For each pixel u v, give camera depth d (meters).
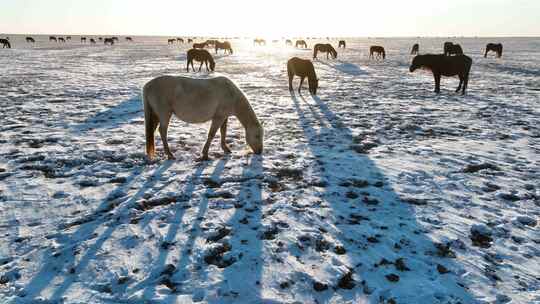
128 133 7.31
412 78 19.03
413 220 3.86
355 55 41.97
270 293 2.67
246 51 51.28
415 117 9.27
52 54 37.03
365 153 6.24
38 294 2.62
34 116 8.66
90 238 3.38
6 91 12.47
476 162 5.73
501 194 4.53
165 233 3.48
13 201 4.11
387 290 2.73
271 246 3.30
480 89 14.77
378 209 4.11
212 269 2.94
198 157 5.88
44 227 3.57
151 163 5.53
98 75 18.55
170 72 20.30
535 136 7.40
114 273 2.87
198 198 4.30
